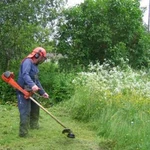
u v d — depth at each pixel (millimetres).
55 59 15234
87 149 7523
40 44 13328
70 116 10258
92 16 15258
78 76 12586
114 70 12031
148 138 7766
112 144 7809
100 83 10938
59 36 15305
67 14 15328
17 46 13133
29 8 13312
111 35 15414
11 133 8398
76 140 7953
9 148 7402
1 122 9336
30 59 8125
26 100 8055
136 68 16031
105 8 15430
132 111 9109
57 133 8484
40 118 9898
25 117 8070
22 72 7949
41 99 12133
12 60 13500
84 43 15312
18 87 7992
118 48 15125
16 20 13250
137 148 7504
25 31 12984
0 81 12641
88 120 9781
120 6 15516
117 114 8953
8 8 13039
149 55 16719
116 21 15609
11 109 11062
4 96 12453
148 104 9734
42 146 7539
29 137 8109
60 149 7441
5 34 13039
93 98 10102
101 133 8641
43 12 13820
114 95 10117
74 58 15133
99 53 15523
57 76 13078
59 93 12109
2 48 13266
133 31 15883
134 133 8070
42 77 13094
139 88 10758
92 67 12312
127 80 11344
